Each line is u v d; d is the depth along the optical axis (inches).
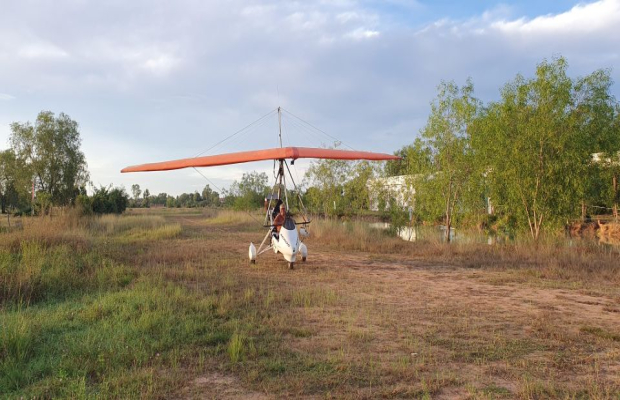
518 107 655.8
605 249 596.1
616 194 872.9
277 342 226.7
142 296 312.7
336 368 191.5
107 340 221.1
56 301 324.8
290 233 473.4
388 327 257.6
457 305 315.6
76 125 1701.5
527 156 615.2
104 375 179.0
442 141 739.4
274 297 330.0
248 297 326.0
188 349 213.9
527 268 487.2
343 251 652.1
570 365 197.8
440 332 248.5
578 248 600.4
